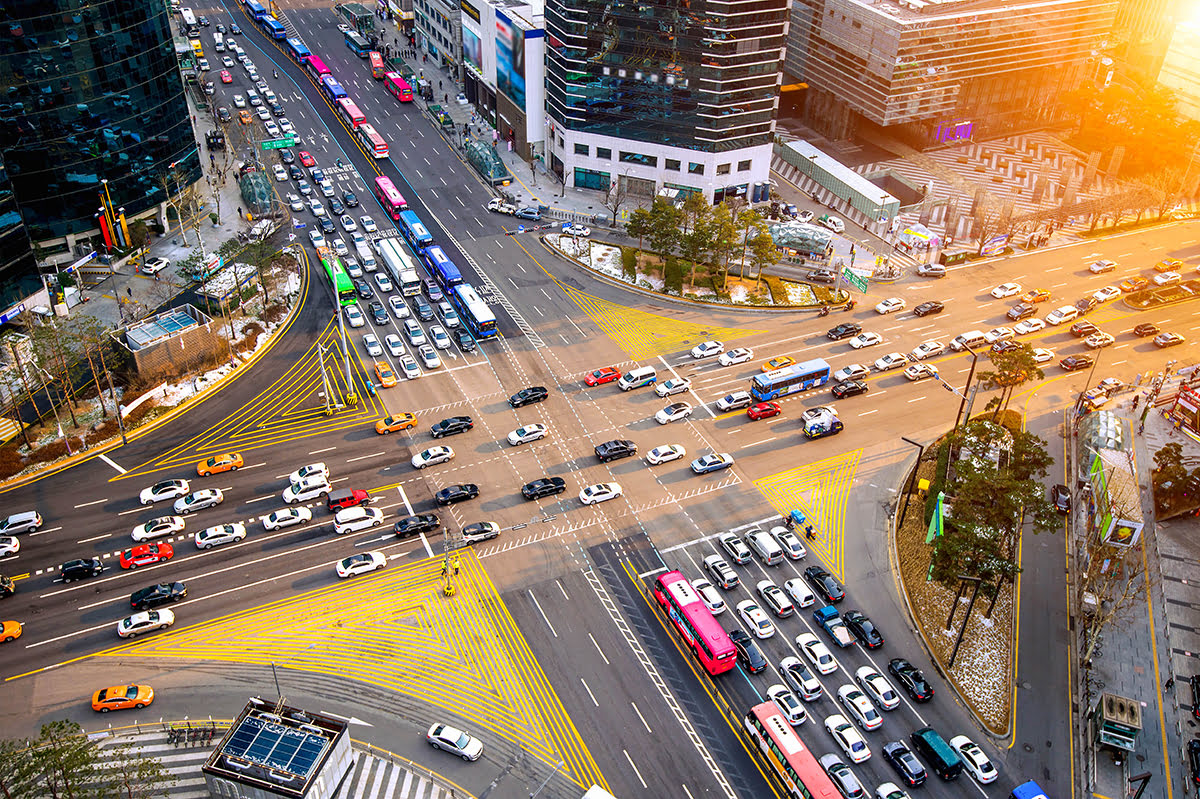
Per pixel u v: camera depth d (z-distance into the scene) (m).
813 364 140.00
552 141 196.50
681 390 137.88
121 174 158.62
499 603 105.31
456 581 107.81
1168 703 98.25
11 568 107.25
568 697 95.25
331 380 139.12
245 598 104.75
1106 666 101.94
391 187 181.50
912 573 111.12
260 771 78.12
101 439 126.06
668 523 116.56
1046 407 141.25
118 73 152.00
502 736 91.25
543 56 191.50
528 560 110.88
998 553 102.06
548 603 105.50
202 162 197.62
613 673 97.88
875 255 176.25
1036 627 106.06
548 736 91.44
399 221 177.12
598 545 113.19
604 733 91.88
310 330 150.12
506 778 87.44
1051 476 128.12
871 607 106.56
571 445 128.50
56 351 125.12
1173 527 122.88
